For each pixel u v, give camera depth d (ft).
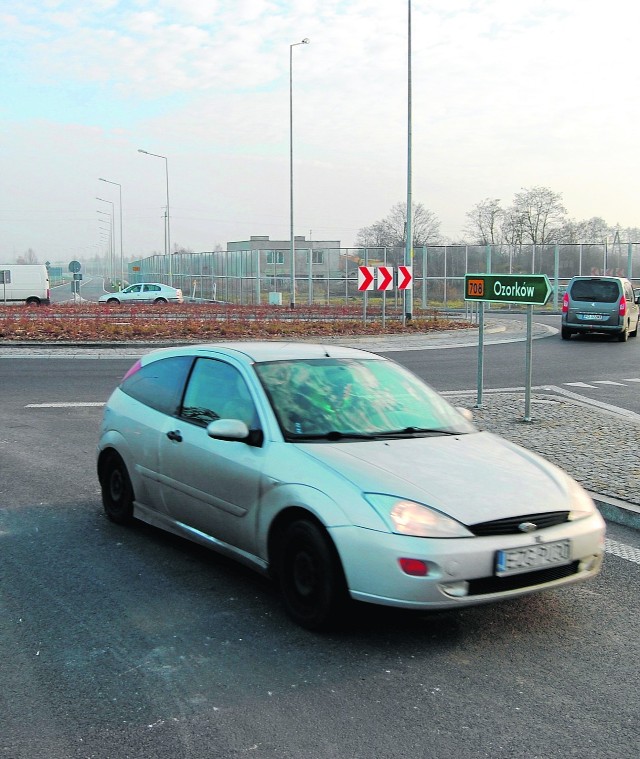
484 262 156.87
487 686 13.06
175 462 18.84
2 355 69.56
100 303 176.65
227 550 17.39
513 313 145.69
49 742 11.26
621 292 83.71
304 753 11.01
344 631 15.15
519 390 48.83
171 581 17.69
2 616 15.70
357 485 14.69
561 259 152.76
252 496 16.30
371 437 16.94
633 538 21.33
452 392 47.11
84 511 23.25
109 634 14.89
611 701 12.64
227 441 17.35
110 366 62.34
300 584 15.24
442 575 13.71
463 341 83.76
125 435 21.06
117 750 11.06
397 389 19.20
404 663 13.84
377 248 162.81
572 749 11.21
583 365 63.05
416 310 143.23
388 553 13.82
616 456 28.84
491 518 14.35
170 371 20.62
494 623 15.74
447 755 11.01
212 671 13.43
